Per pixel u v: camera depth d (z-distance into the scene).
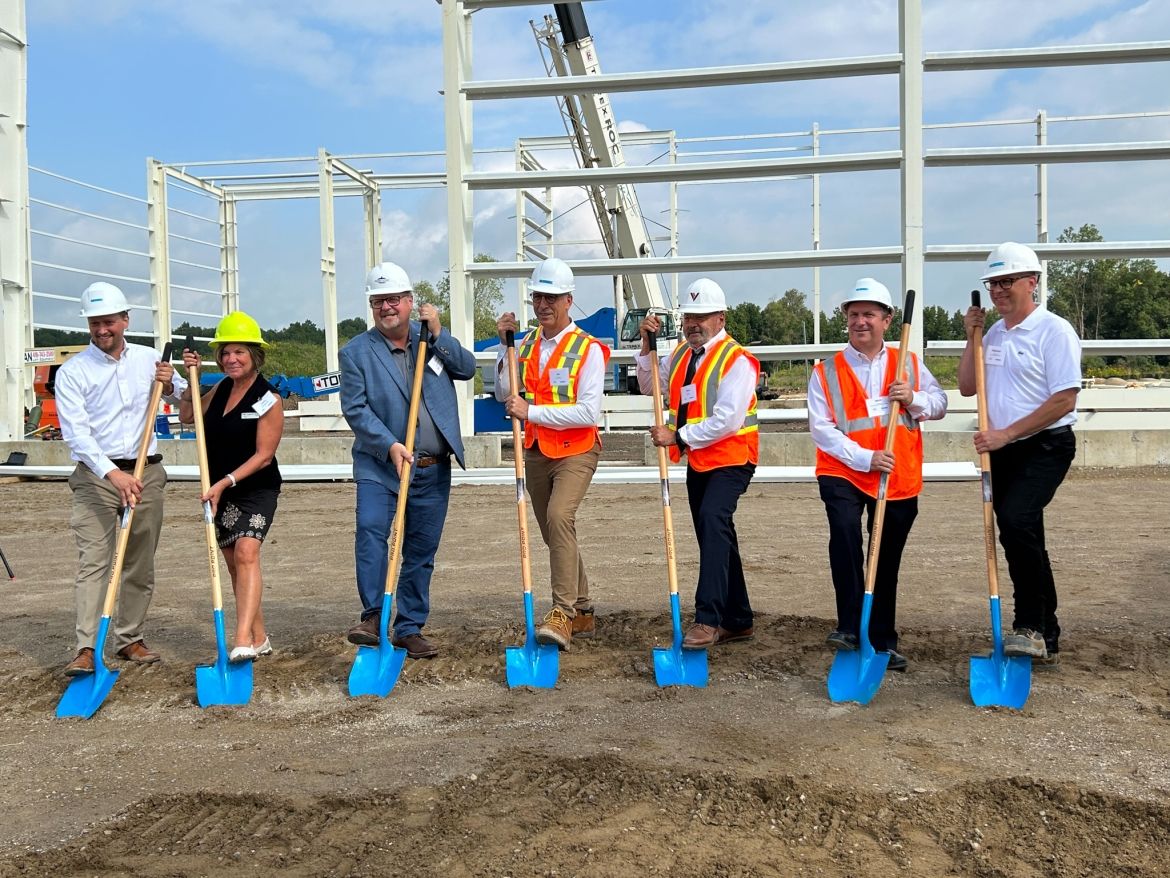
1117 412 16.56
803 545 9.34
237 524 5.72
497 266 12.57
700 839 3.43
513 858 3.32
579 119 19.94
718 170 12.10
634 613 6.70
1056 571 7.81
